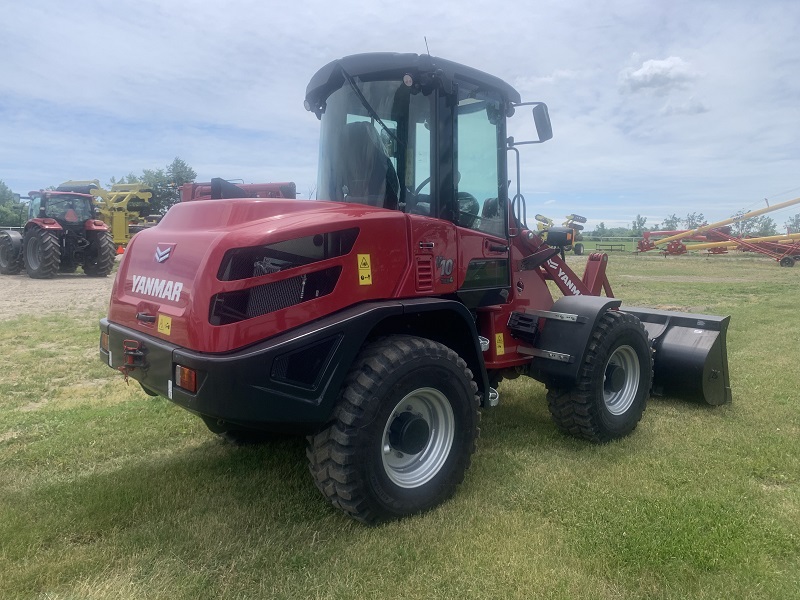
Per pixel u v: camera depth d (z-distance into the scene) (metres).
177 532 2.97
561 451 4.12
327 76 3.86
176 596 2.48
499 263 4.09
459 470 3.38
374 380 2.96
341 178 3.87
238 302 2.81
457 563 2.74
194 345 2.77
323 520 3.12
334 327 2.88
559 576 2.63
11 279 15.92
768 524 3.08
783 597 2.52
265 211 3.12
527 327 4.21
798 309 11.40
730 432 4.48
